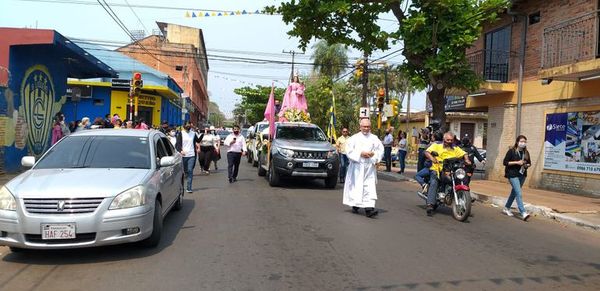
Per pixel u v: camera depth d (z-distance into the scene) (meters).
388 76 42.50
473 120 37.28
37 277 5.51
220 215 9.29
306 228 8.26
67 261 6.11
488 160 18.45
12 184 6.24
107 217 5.93
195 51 57.22
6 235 5.91
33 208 5.86
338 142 15.98
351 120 43.72
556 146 14.99
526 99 16.38
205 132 17.94
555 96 15.02
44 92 16.83
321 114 45.59
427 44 14.00
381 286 5.33
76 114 31.73
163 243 7.05
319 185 14.60
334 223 8.77
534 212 10.87
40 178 6.33
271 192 12.70
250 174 17.44
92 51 37.50
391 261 6.32
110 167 7.03
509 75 17.27
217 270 5.80
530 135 16.22
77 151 7.38
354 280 5.52
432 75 14.34
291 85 19.52
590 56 13.45
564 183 14.60
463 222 9.40
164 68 55.22
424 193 10.79
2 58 14.28
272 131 15.27
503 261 6.52
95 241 5.90
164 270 5.78
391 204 11.53
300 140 14.46
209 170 18.78
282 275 5.64
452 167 9.81
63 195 5.88
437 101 15.27
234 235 7.61
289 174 13.37
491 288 5.38
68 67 19.48
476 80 14.59
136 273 5.66
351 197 9.73
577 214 10.29
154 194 6.65
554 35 14.48
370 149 9.52
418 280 5.57
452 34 13.80
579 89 14.09
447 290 5.26
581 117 14.08
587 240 8.27
